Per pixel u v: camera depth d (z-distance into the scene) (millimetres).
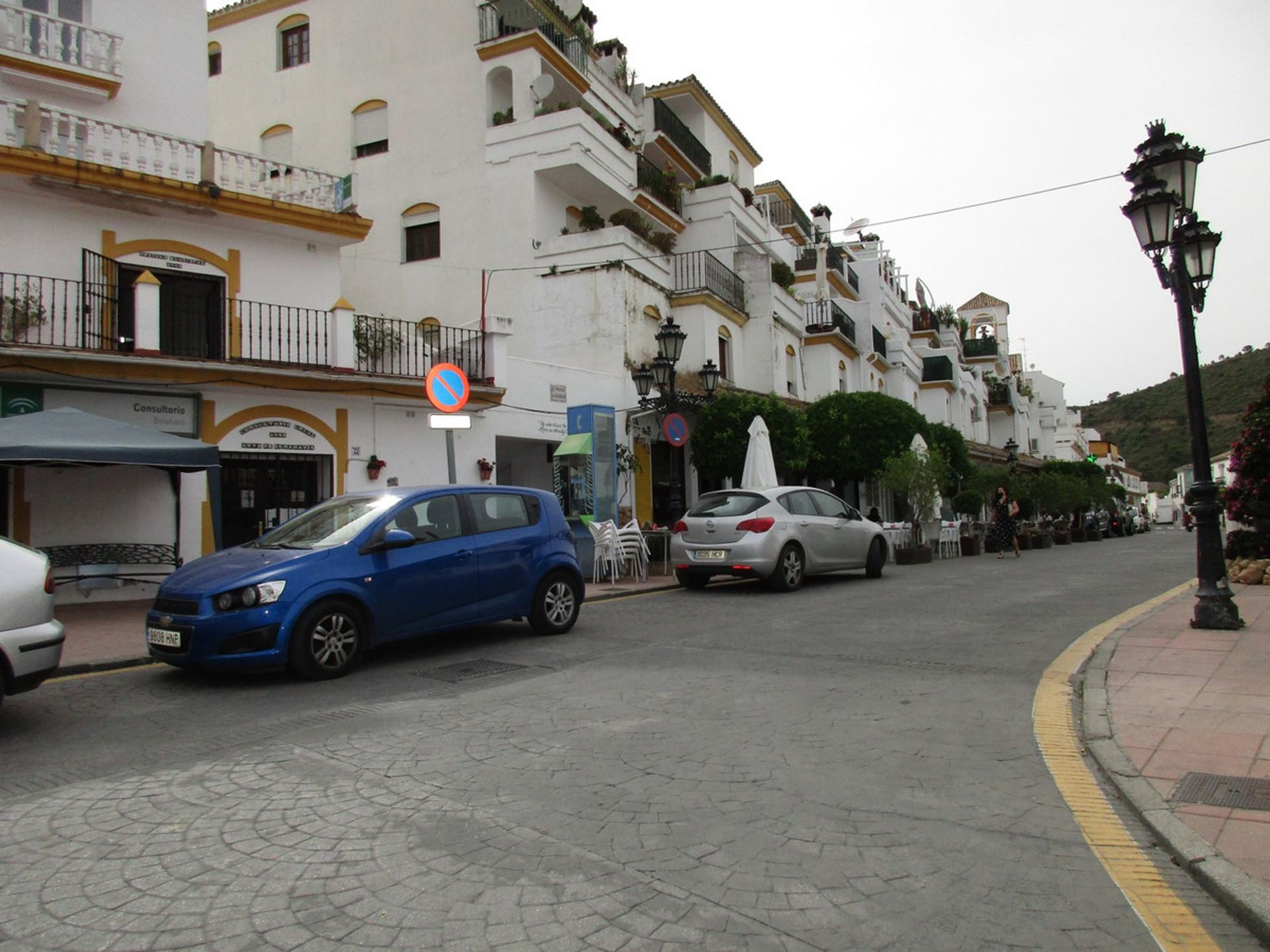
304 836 3812
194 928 3016
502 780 4535
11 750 5246
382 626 7562
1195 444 8500
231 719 5934
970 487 26656
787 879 3369
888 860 3535
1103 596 12055
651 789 4391
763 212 31781
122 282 13414
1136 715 5402
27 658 5523
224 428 13312
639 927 2994
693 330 22906
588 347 20188
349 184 15727
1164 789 4129
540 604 9055
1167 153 8375
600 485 17391
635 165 23469
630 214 21797
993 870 3441
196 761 4961
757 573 12695
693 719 5734
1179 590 12422
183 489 13016
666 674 7172
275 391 13797
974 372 50219
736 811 4074
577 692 6578
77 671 7578
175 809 4180
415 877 3396
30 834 3898
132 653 8164
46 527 12039
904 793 4312
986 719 5637
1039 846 3668
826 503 14375
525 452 19422
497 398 16312
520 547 8883
